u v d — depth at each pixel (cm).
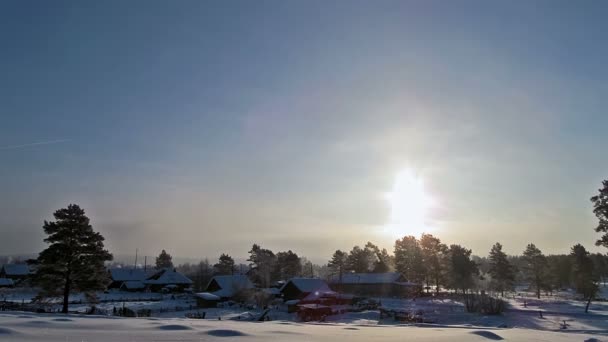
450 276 11612
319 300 7431
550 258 13662
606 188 4812
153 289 12125
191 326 2100
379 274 11338
